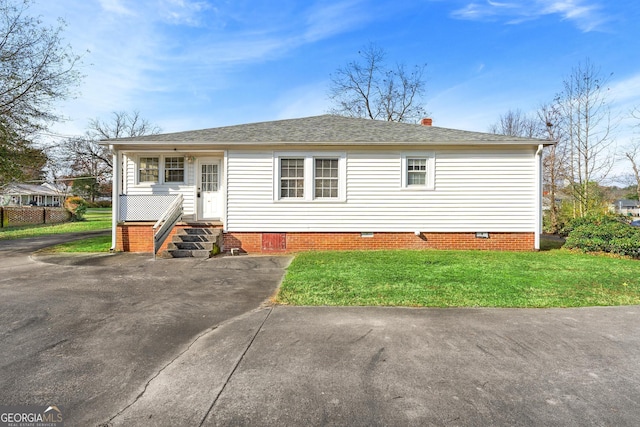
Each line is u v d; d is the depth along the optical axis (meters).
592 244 9.95
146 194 11.49
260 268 7.94
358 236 10.89
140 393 2.66
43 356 3.33
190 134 11.44
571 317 4.46
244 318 4.46
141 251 10.70
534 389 2.72
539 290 5.75
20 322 4.30
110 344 3.63
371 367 3.07
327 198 10.90
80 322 4.31
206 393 2.65
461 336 3.81
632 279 6.53
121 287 6.16
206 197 11.92
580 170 19.27
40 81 16.19
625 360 3.24
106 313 4.68
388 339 3.72
